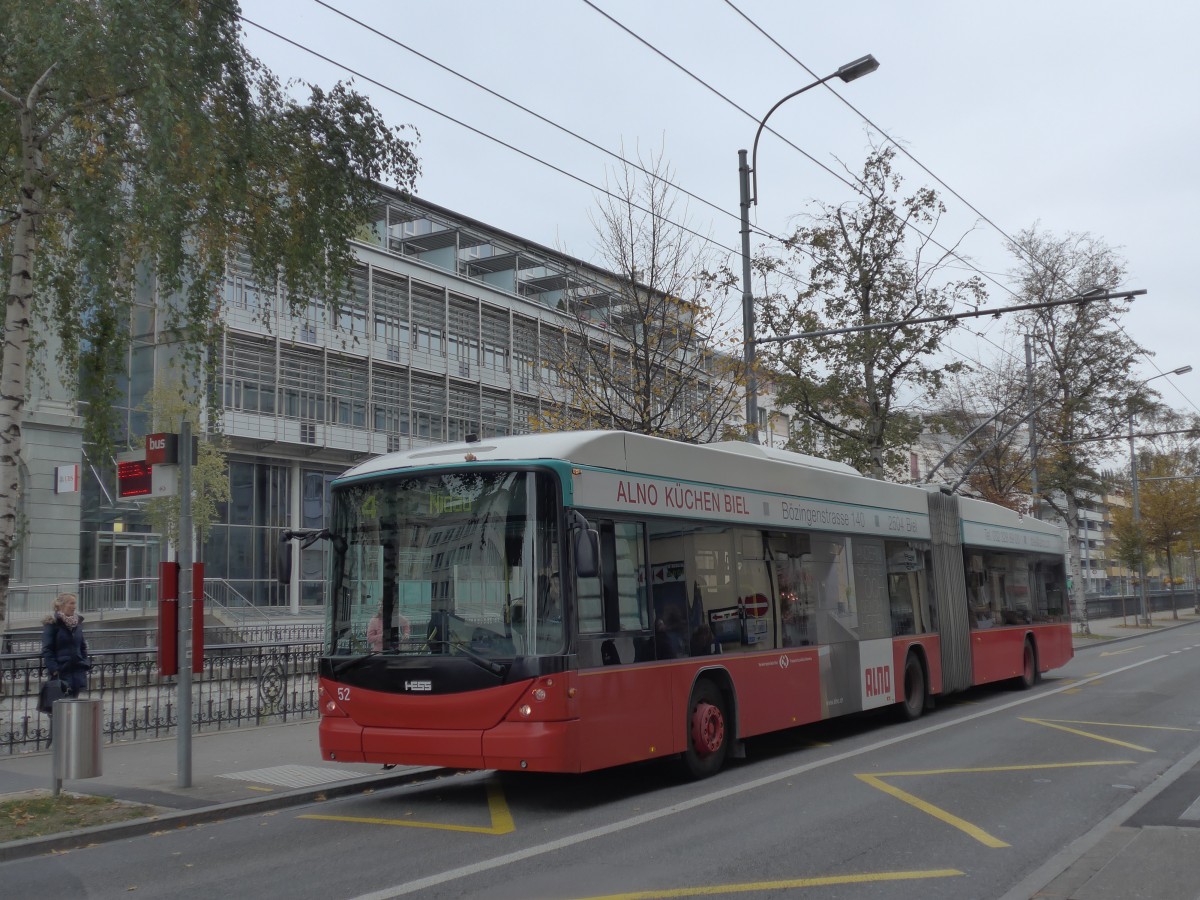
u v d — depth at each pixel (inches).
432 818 374.0
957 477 1631.4
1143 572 2161.7
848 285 1002.1
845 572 571.8
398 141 642.8
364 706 385.1
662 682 412.8
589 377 788.6
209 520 1487.5
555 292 2111.2
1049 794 390.6
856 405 1013.2
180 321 642.2
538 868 291.7
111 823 353.1
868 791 399.2
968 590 733.9
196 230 589.0
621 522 404.5
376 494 401.7
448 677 370.6
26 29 503.5
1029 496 1565.0
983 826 337.7
